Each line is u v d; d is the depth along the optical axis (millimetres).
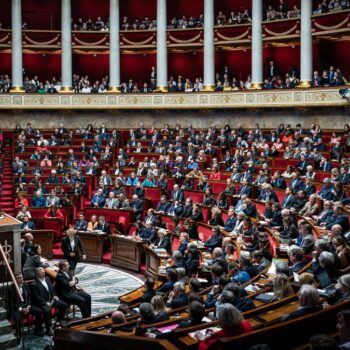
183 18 32312
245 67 33062
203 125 31109
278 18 29922
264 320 7617
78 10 34438
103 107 31625
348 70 30094
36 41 32344
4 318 11695
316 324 6484
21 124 32031
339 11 27422
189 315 8375
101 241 19625
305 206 16203
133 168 24812
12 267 13188
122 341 7051
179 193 21266
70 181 23969
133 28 32688
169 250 16859
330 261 9008
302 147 22500
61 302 12656
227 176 22562
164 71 31719
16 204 21719
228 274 11516
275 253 13211
